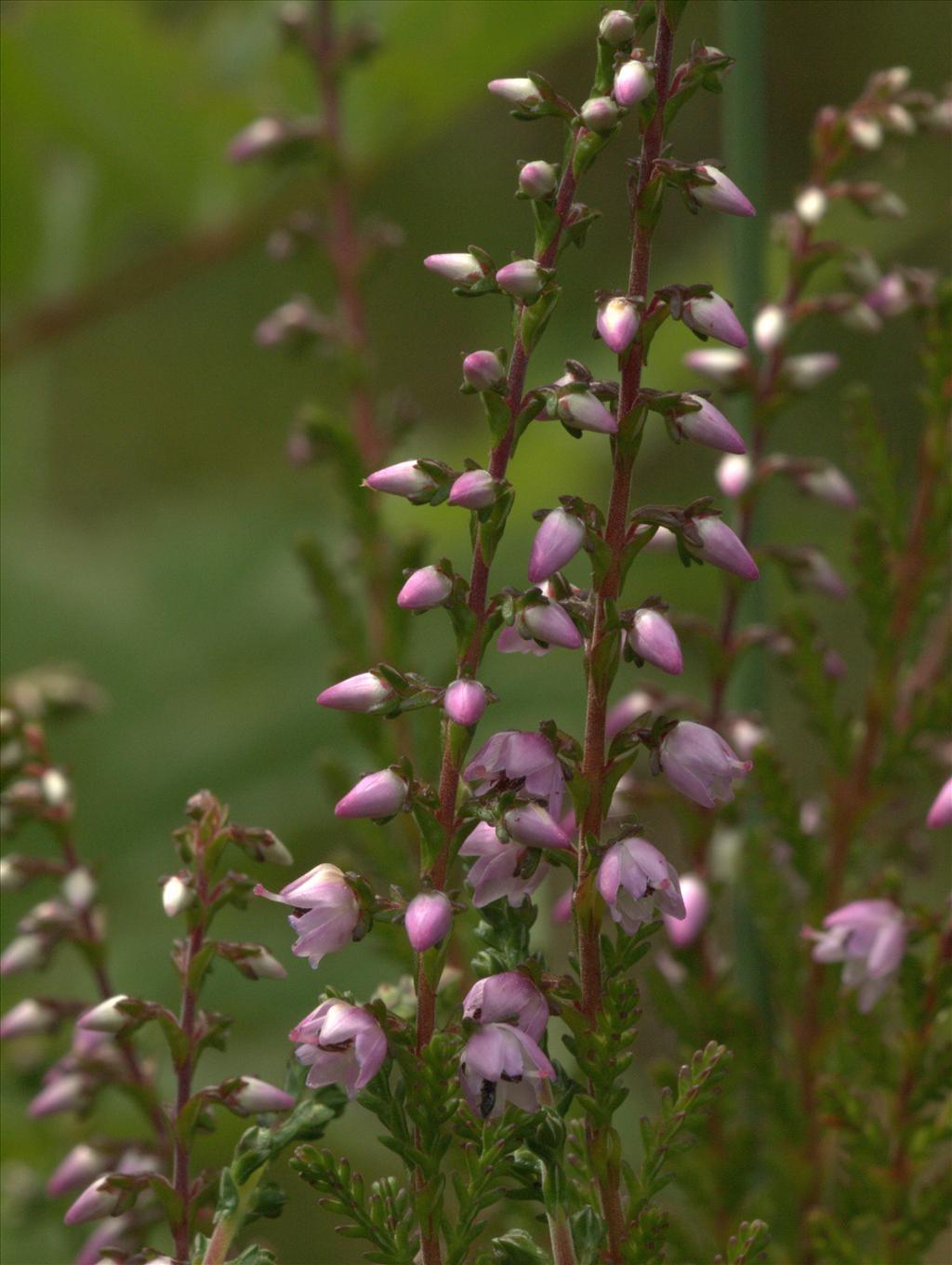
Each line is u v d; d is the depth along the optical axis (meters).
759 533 0.36
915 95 0.36
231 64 0.57
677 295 0.29
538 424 0.59
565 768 0.29
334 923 0.29
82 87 0.56
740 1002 0.35
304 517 0.76
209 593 0.73
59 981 0.57
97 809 0.65
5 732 0.34
